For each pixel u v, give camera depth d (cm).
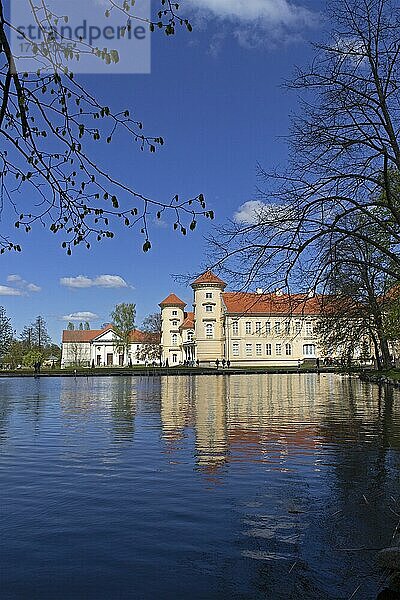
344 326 2456
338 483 1141
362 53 1379
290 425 2070
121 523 889
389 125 1392
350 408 2719
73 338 14400
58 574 694
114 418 2356
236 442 1678
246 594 641
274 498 1031
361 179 1403
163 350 11881
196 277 1171
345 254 1393
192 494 1060
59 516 927
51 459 1412
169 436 1808
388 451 1502
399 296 2464
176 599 628
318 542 802
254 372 7688
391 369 4975
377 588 657
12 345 10762
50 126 600
